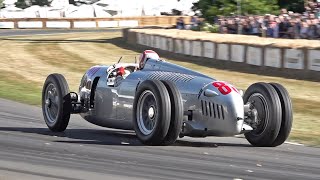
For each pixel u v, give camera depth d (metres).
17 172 10.27
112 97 15.16
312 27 48.00
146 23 105.69
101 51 55.69
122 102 14.80
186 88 13.67
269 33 51.31
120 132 16.83
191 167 11.10
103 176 10.02
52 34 82.25
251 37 48.25
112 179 9.80
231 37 48.25
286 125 13.73
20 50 56.19
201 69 40.62
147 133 13.49
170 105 13.01
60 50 56.38
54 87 16.17
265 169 11.20
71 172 10.34
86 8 111.69
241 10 66.31
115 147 13.29
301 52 35.50
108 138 15.02
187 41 47.50
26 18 100.25
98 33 82.81
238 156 12.66
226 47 42.31
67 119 15.97
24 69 41.25
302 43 39.69
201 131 13.38
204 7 68.38
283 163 12.04
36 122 18.81
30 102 25.31
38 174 10.12
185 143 14.36
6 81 34.56
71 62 46.41
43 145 13.41
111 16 109.81
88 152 12.52
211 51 44.19
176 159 11.95
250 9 66.56
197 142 14.80
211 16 67.12
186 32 57.88
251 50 39.56
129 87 14.61
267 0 67.94
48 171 10.39
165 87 13.15
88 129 17.39
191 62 44.50
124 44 62.53
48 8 111.25
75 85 33.56
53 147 13.13
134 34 61.69
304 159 12.78
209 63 43.41
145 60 15.38
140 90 13.59
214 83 13.51
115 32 84.88
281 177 10.44
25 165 10.92
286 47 36.59
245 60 40.22
